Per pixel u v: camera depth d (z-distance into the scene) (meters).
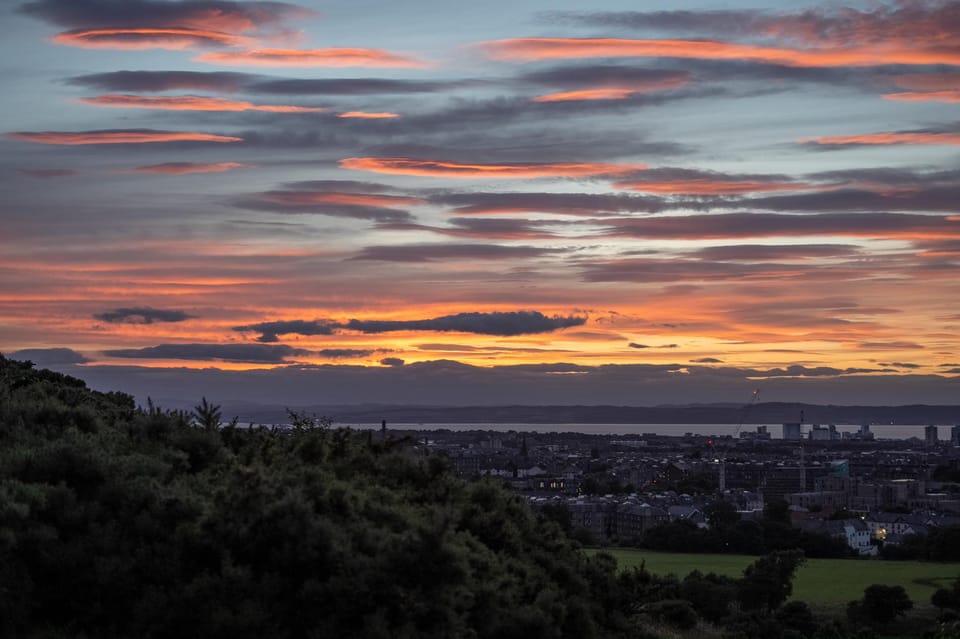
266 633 13.50
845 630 60.69
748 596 63.72
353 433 21.03
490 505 20.64
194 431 18.78
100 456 16.14
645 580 22.86
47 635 13.20
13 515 14.01
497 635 15.70
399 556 14.52
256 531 14.65
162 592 13.77
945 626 36.75
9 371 25.89
